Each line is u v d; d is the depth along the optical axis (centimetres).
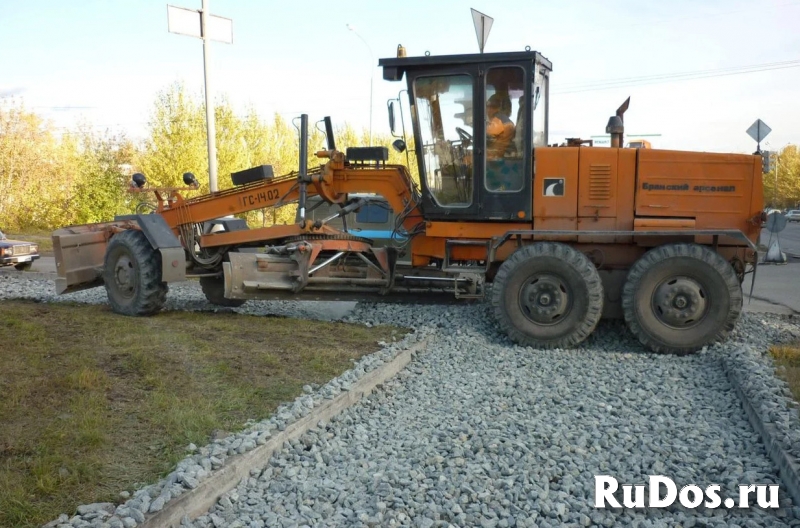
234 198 951
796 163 8612
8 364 574
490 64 816
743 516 385
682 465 457
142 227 865
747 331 845
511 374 682
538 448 484
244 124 3002
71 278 921
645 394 618
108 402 507
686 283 761
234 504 387
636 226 798
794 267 1927
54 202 3509
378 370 638
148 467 409
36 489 367
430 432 518
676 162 795
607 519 377
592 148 805
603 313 823
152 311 886
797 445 447
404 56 846
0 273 1492
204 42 1542
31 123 3475
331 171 912
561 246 782
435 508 383
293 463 446
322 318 944
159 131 2639
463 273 838
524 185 817
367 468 445
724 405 586
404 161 1010
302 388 582
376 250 905
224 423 488
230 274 853
